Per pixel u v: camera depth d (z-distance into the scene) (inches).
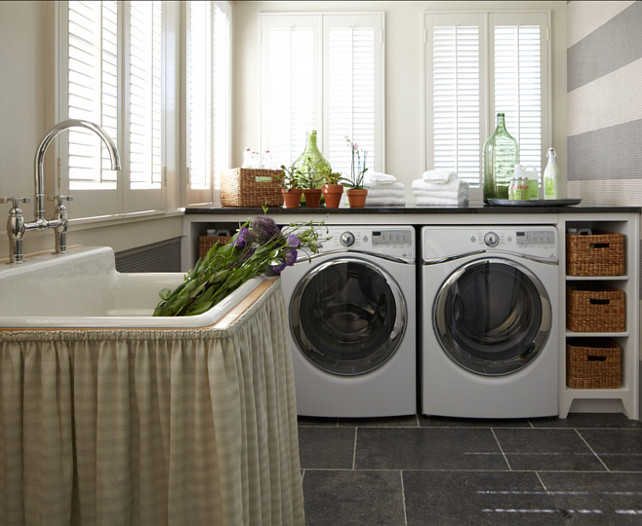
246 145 182.4
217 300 65.6
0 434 46.8
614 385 132.0
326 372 129.6
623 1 133.7
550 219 131.0
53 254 73.7
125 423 46.3
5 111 73.0
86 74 89.5
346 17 179.0
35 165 69.9
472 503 94.2
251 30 180.9
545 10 176.4
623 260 130.9
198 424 46.1
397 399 129.8
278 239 69.9
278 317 66.7
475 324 128.8
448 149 178.9
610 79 141.6
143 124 113.0
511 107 177.8
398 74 179.5
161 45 121.6
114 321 47.6
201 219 137.4
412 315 129.6
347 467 107.7
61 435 46.8
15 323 47.7
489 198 155.3
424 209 131.1
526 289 128.6
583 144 159.8
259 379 55.3
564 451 113.7
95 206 93.2
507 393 128.7
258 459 53.6
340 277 128.6
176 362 45.9
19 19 75.2
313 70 179.8
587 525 87.4
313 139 154.6
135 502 47.5
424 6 178.1
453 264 128.4
